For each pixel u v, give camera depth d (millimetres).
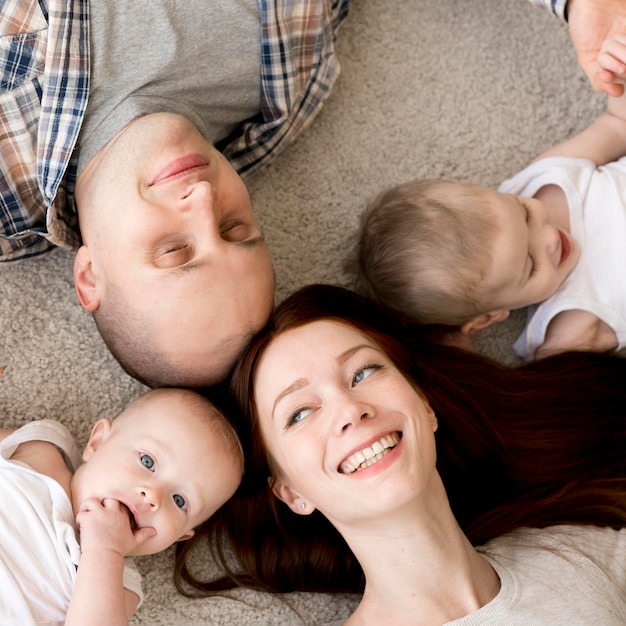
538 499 1436
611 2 1356
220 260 1233
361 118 1601
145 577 1383
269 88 1445
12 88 1285
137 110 1306
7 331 1408
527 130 1638
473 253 1384
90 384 1427
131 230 1238
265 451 1289
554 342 1523
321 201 1572
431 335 1531
